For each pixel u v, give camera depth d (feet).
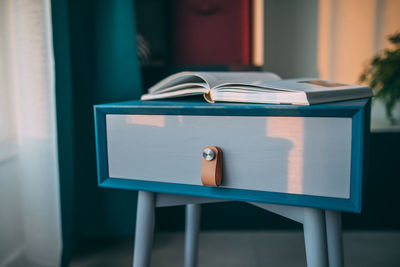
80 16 3.45
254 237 4.24
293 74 5.01
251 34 4.50
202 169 1.84
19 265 3.04
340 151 1.65
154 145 1.98
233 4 4.43
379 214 4.17
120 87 3.51
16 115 2.96
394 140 3.97
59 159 2.99
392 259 3.66
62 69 2.95
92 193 3.73
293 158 1.73
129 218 3.77
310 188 1.72
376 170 4.06
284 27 4.91
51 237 2.99
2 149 2.93
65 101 3.00
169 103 2.08
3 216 2.93
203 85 2.06
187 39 4.53
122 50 3.47
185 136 1.91
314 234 1.80
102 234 3.80
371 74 4.57
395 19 4.81
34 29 2.82
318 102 1.75
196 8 4.46
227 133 1.82
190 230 3.07
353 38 4.89
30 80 2.84
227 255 3.83
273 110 1.72
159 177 2.00
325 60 4.95
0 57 2.88
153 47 4.79
